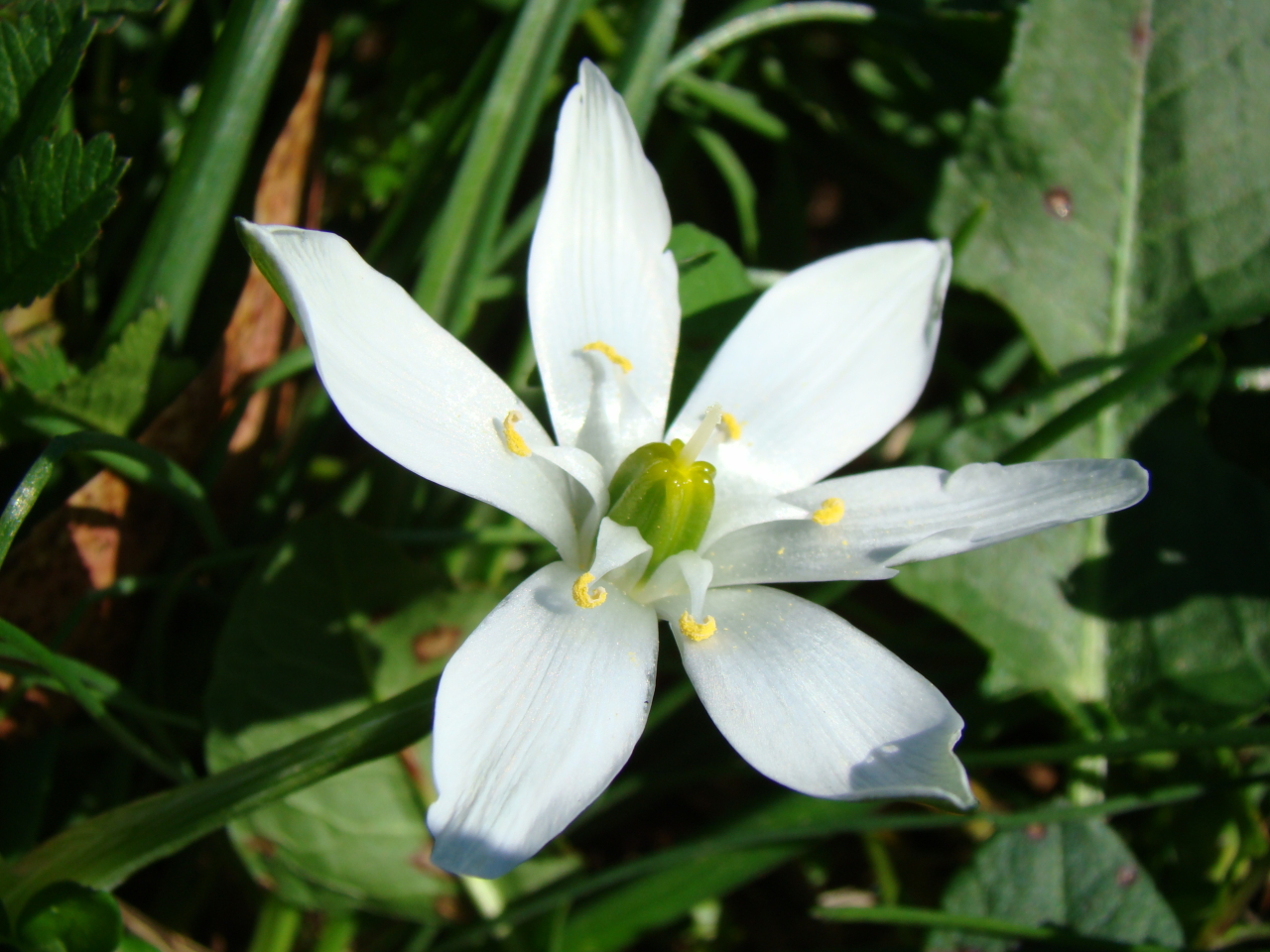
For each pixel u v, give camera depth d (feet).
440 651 0.23
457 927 0.23
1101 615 0.26
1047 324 0.27
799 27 0.31
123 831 0.19
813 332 0.21
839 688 0.18
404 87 0.30
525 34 0.25
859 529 0.20
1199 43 0.27
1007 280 0.28
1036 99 0.27
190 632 0.25
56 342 0.25
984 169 0.28
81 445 0.20
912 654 0.27
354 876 0.23
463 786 0.16
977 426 0.27
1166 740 0.23
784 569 0.20
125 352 0.22
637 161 0.20
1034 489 0.19
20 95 0.21
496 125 0.25
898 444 0.30
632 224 0.21
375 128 0.29
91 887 0.19
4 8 0.21
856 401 0.21
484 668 0.17
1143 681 0.25
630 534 0.19
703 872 0.24
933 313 0.21
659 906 0.24
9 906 0.19
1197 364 0.26
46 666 0.20
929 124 0.31
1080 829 0.24
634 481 0.20
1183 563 0.26
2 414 0.22
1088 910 0.24
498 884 0.23
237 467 0.26
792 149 0.31
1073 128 0.27
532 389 0.25
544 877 0.23
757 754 0.18
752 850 0.24
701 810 0.28
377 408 0.18
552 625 0.18
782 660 0.19
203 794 0.19
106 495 0.23
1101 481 0.19
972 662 0.27
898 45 0.30
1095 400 0.24
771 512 0.20
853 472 0.29
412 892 0.23
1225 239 0.27
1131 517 0.26
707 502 0.20
